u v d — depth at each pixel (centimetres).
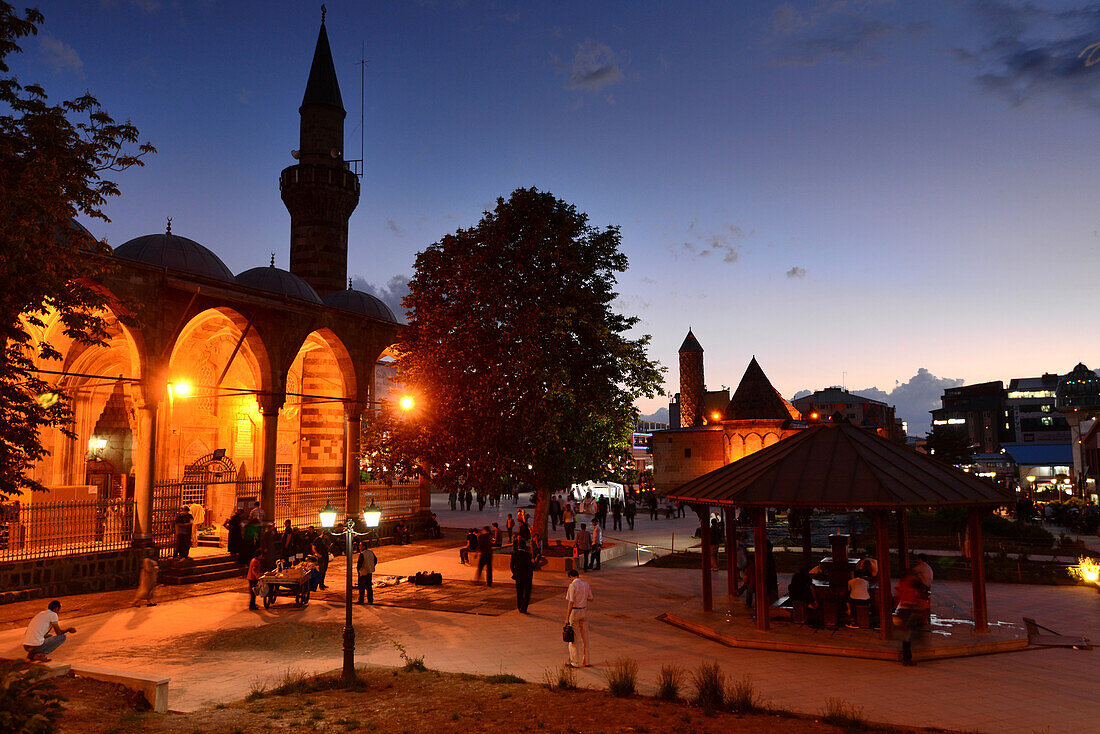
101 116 1366
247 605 1881
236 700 1118
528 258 2341
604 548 2822
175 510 2348
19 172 1252
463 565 2555
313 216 4016
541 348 2291
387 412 2531
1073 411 6644
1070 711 1055
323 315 2916
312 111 4094
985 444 12038
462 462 2348
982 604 1516
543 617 1750
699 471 6344
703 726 955
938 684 1195
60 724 876
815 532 3719
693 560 2773
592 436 2533
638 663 1333
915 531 3631
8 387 1306
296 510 2877
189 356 3158
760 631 1513
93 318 1412
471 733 912
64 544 2091
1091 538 3497
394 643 1376
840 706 1018
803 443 1662
